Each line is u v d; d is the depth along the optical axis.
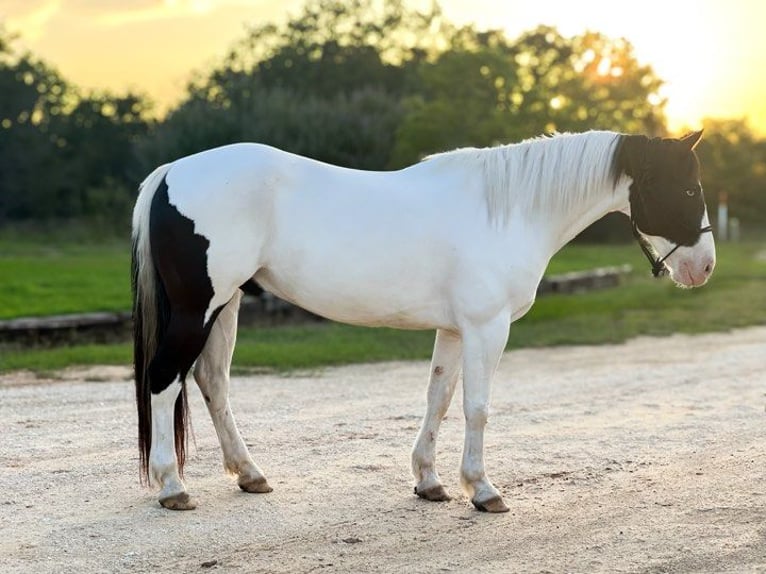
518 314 5.45
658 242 5.58
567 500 5.62
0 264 20.58
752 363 11.40
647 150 5.44
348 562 4.54
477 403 5.30
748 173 54.09
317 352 11.58
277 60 48.50
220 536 4.85
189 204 5.06
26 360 10.26
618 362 11.58
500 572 4.44
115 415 7.68
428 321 5.37
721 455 6.74
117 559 4.49
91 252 28.75
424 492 5.58
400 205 5.29
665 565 4.55
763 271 26.20
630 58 37.16
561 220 5.48
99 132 47.38
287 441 6.95
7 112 46.12
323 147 35.91
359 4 50.75
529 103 29.25
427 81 30.06
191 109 38.28
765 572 4.47
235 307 5.58
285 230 5.18
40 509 5.19
